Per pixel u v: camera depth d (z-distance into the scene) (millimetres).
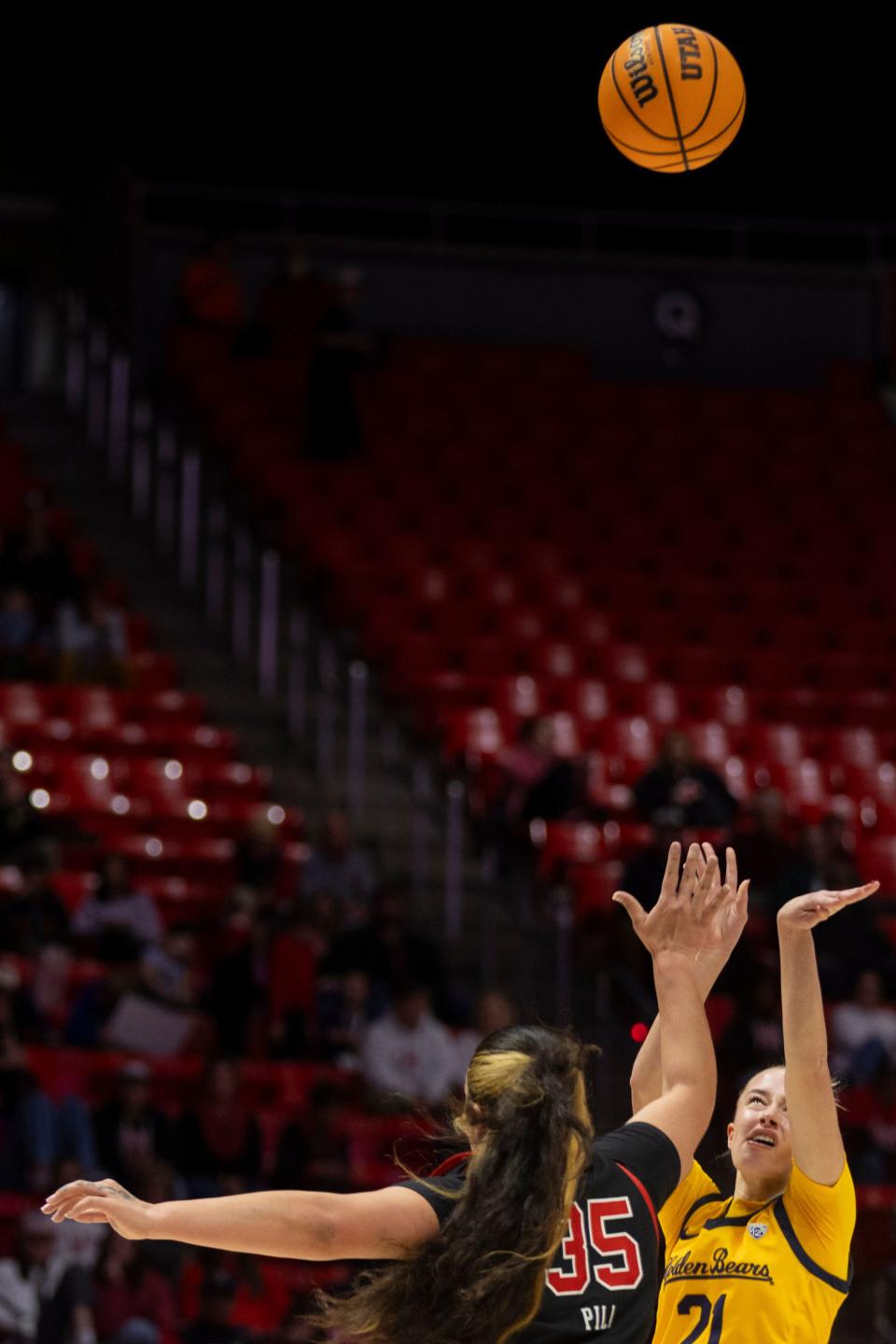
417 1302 4562
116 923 18062
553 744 21359
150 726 22719
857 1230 16141
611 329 32875
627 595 26734
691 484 29875
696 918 5535
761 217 33969
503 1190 4625
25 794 19484
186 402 29234
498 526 27875
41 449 28000
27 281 31625
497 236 33344
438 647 24562
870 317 33500
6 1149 15508
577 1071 4910
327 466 28234
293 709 23250
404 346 31438
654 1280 4836
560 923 18781
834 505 29734
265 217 32594
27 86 32031
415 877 20953
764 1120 6402
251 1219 4523
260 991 17656
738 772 23219
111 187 30828
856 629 26781
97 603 23328
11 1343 14258
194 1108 16109
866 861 21969
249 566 26172
